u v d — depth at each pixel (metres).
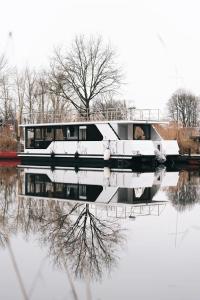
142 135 43.72
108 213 15.61
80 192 21.30
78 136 42.16
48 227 13.21
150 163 38.94
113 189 22.52
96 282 8.54
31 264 9.62
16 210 16.09
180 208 16.70
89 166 40.84
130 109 40.00
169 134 46.75
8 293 8.03
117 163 39.06
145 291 8.06
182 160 42.41
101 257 10.08
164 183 25.36
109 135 39.44
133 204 17.66
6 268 9.38
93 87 56.38
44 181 26.31
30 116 49.31
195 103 93.94
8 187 23.05
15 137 55.78
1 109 60.53
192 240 11.68
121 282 8.54
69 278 8.77
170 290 8.10
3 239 11.76
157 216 15.05
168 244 11.22
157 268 9.34
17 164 43.59
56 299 7.76
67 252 10.54
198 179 27.78
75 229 12.98
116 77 57.16
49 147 44.41
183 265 9.54
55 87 55.41
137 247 11.01
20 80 59.94
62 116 45.88
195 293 7.95
